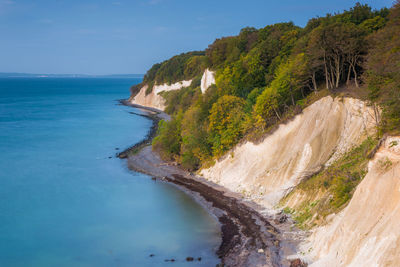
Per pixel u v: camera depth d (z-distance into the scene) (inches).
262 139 1913.1
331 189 1360.7
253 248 1264.8
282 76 1987.0
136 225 1552.7
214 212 1649.9
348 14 2267.5
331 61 1931.6
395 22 1444.4
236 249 1277.1
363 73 1716.3
